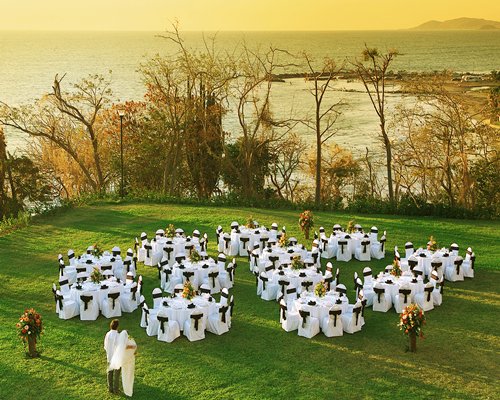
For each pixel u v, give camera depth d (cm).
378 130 8856
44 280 2527
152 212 3700
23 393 1639
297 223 3425
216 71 4856
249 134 5306
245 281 2519
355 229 2847
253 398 1617
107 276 2302
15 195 4625
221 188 6212
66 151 5341
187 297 1989
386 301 2202
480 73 16762
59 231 3291
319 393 1644
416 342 1955
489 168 4416
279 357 1848
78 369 1770
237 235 2827
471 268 2541
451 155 4319
